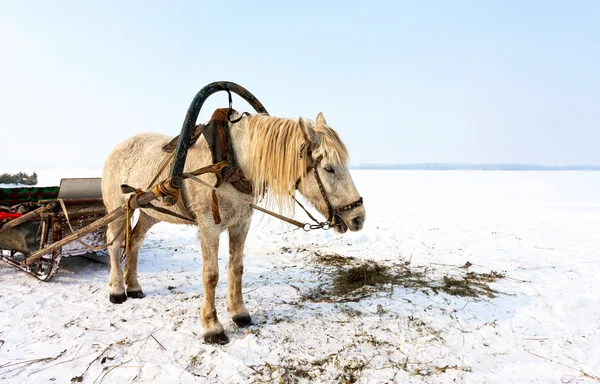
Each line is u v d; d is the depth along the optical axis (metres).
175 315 3.36
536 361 2.56
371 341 2.83
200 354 2.67
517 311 3.40
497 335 2.94
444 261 5.30
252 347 2.76
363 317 3.28
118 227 3.77
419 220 9.31
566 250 5.93
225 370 2.45
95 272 4.77
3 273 4.61
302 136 2.57
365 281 4.28
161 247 6.40
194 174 2.60
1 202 4.63
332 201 2.57
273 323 3.19
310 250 6.10
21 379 2.34
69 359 2.59
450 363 2.53
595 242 6.52
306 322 3.19
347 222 2.60
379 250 6.04
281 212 2.76
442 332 2.98
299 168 2.59
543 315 3.30
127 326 3.12
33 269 4.52
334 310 3.46
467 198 15.66
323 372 2.42
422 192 19.19
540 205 12.86
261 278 4.57
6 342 2.82
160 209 3.01
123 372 2.44
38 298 3.75
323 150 2.52
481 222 8.91
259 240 6.88
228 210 2.86
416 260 5.37
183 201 3.02
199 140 3.04
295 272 4.83
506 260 5.31
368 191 19.92
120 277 3.79
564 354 2.65
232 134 2.89
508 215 10.17
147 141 3.75
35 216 3.81
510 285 4.16
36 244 4.36
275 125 2.73
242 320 3.15
